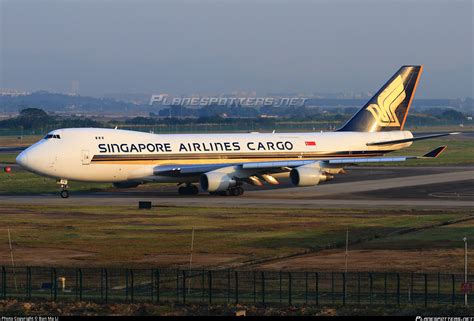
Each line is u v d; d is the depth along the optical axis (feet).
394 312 377.71
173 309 390.63
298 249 531.91
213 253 522.88
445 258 501.97
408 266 480.23
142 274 469.57
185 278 444.96
